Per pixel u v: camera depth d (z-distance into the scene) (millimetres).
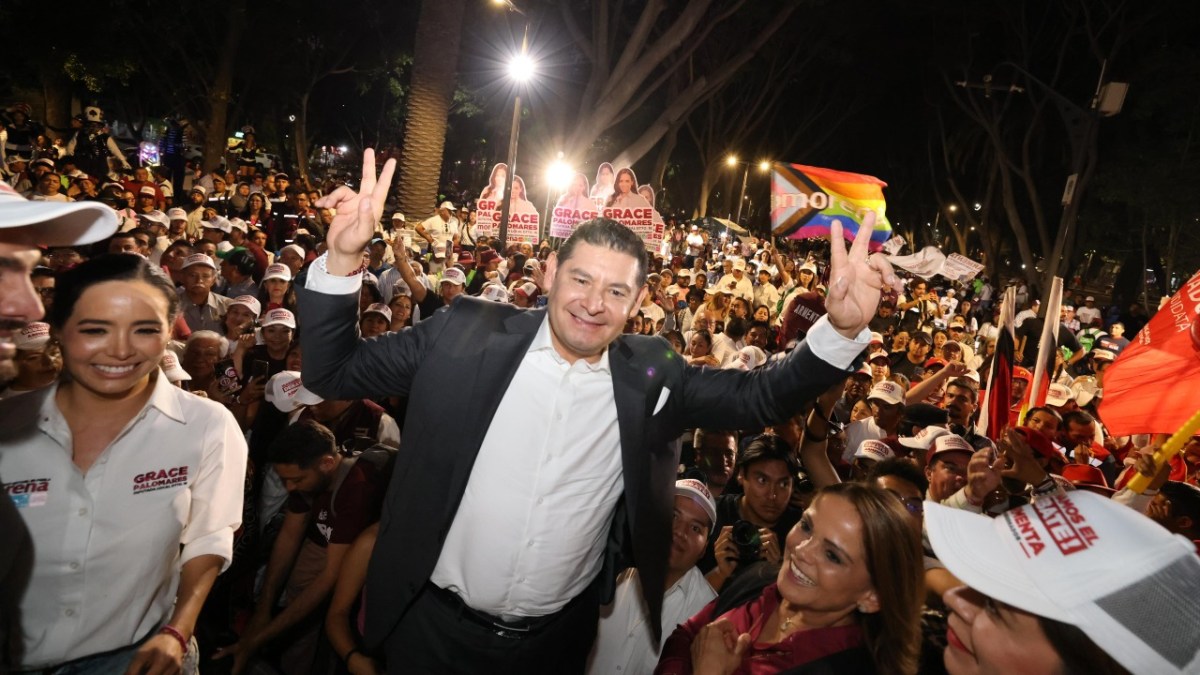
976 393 7199
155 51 27750
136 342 2314
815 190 13445
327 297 2334
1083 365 14156
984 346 13891
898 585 2309
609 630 3316
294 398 4871
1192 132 24578
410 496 2471
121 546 2438
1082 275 48500
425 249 16562
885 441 5961
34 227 1754
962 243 39406
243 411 5141
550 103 22109
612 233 2369
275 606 3861
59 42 24234
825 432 4031
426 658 2588
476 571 2504
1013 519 1548
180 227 11336
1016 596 1438
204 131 29047
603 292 2342
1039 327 14281
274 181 17531
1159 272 33219
